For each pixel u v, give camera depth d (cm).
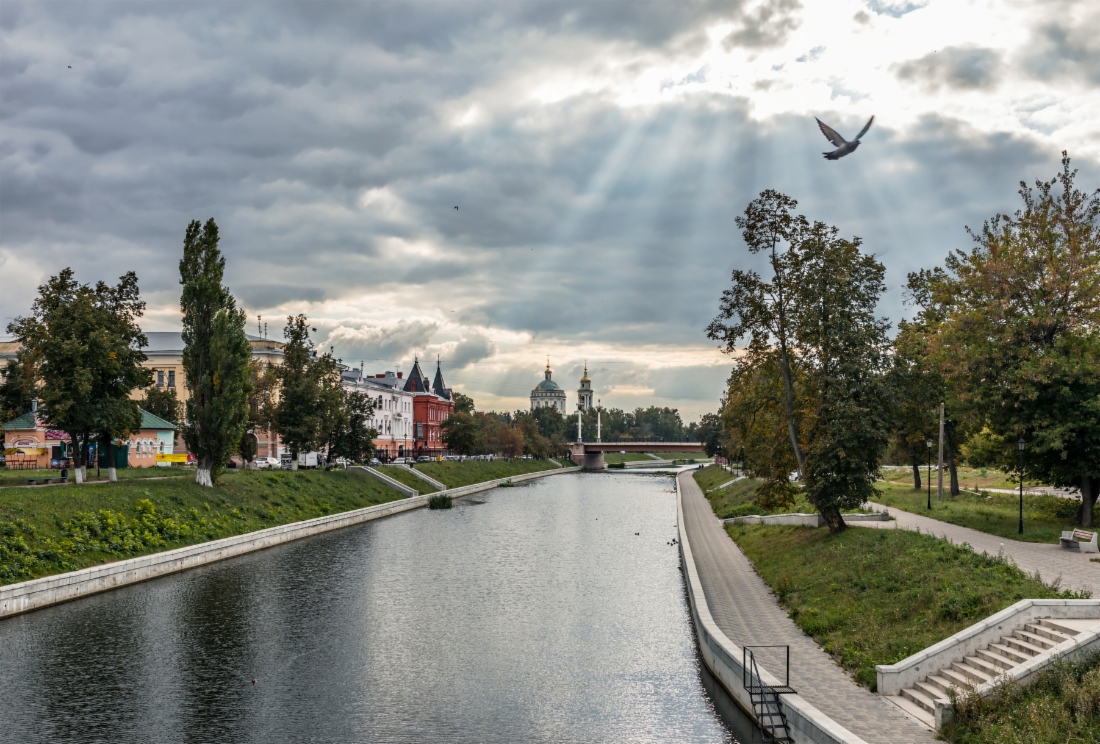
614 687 2783
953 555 3059
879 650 2462
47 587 3803
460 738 2338
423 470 11319
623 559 5541
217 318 6197
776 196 4275
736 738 2297
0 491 4597
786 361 4469
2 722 2425
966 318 4456
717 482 11556
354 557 5509
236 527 5788
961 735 1827
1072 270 4209
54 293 5419
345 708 2584
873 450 4200
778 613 3269
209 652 3178
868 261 4334
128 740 2308
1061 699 1823
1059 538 3797
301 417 8194
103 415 5369
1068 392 3978
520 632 3531
